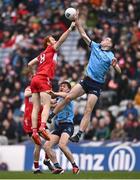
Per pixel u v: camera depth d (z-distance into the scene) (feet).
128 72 209.46
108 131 188.75
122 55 213.66
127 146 177.58
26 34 240.53
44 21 241.96
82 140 180.34
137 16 235.61
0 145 182.91
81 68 213.46
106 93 203.10
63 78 208.03
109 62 130.21
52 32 236.43
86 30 231.30
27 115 134.92
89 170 174.70
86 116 131.54
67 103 131.34
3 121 197.77
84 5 240.73
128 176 132.77
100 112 191.21
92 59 131.13
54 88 169.99
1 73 228.43
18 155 179.42
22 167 178.50
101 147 177.88
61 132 135.23
